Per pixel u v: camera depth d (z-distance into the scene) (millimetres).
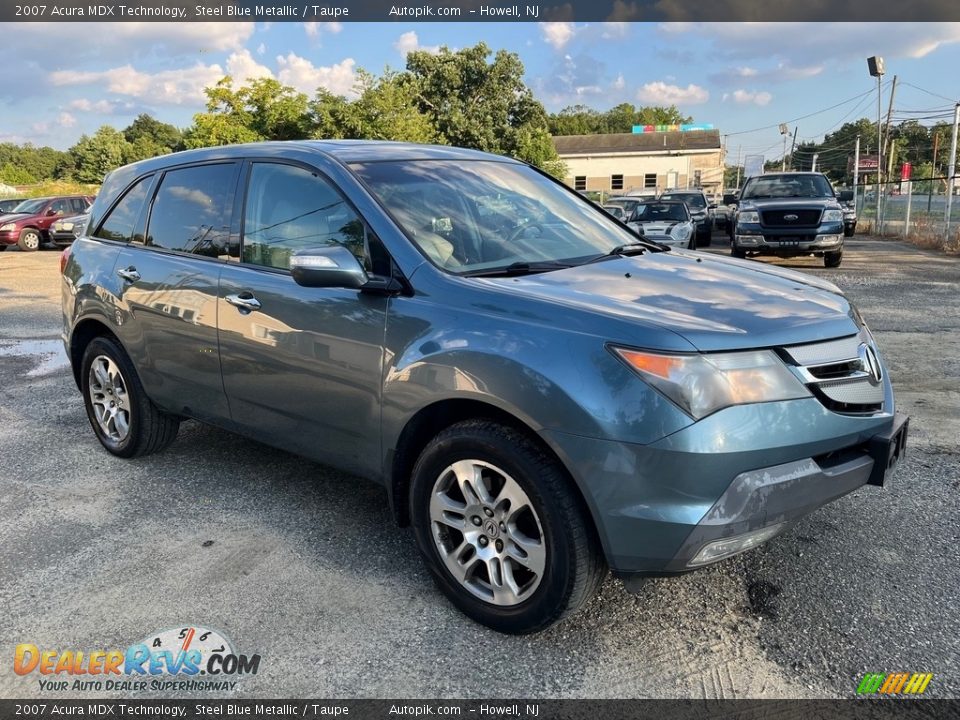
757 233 13469
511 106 45844
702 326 2461
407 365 2816
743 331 2479
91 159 64688
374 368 2951
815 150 96875
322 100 22859
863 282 11344
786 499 2424
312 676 2545
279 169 3580
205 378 3768
